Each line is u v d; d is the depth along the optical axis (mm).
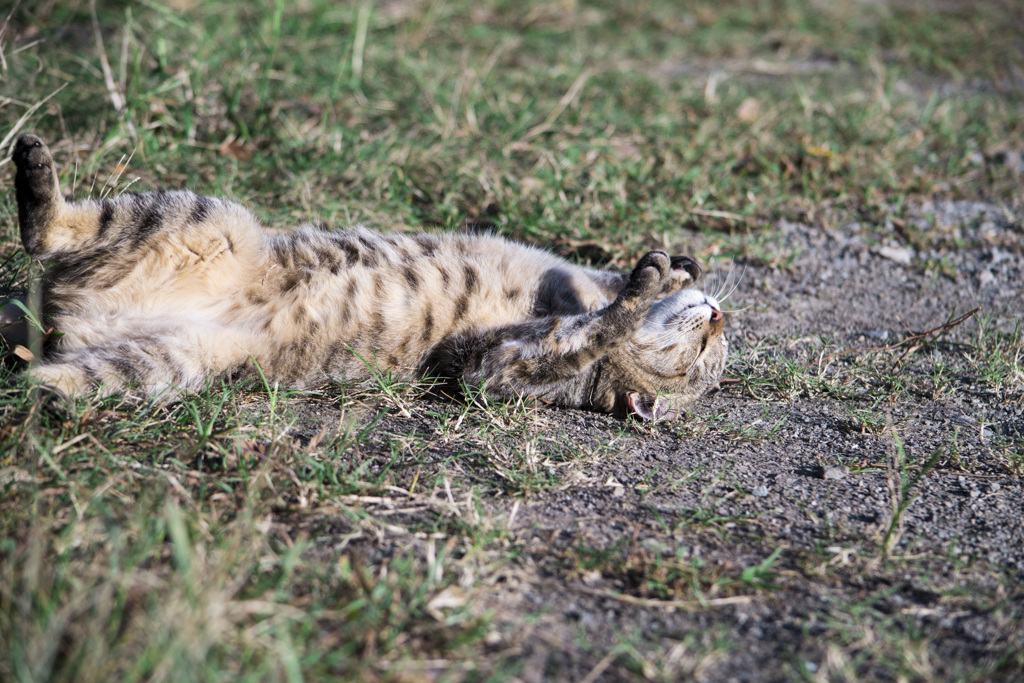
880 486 3537
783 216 6312
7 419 3217
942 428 4105
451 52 9055
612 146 6707
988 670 2520
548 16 10547
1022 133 7719
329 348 3957
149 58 6926
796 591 2850
